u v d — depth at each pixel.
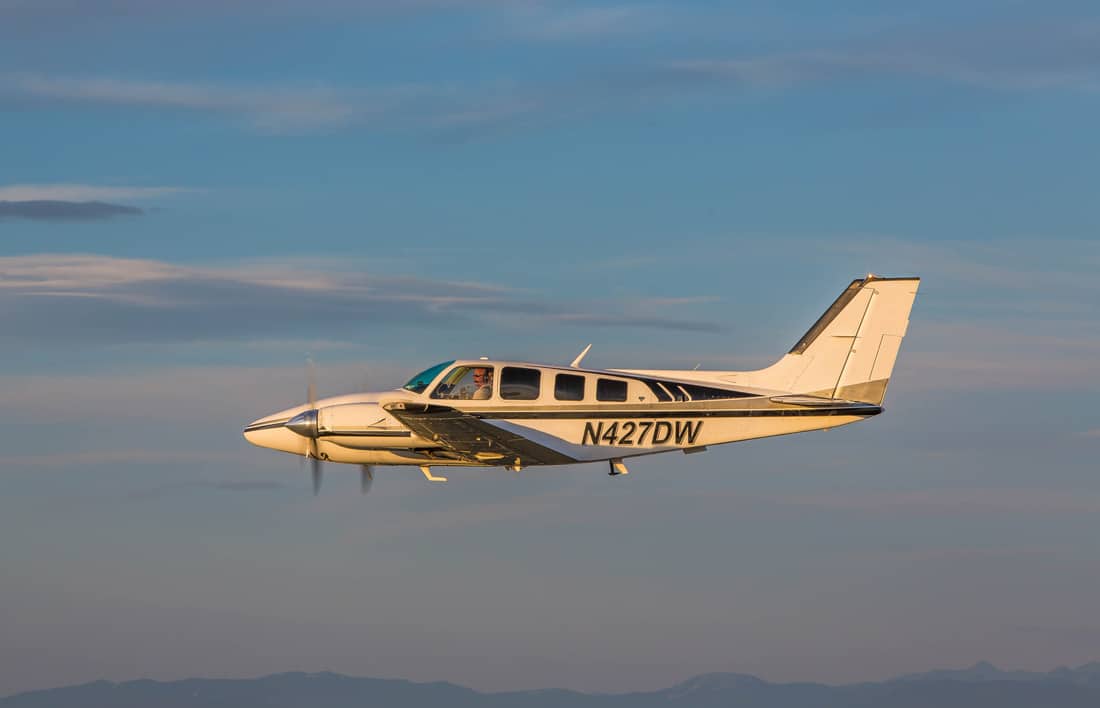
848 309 91.75
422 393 88.56
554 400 87.94
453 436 84.62
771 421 90.44
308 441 91.19
